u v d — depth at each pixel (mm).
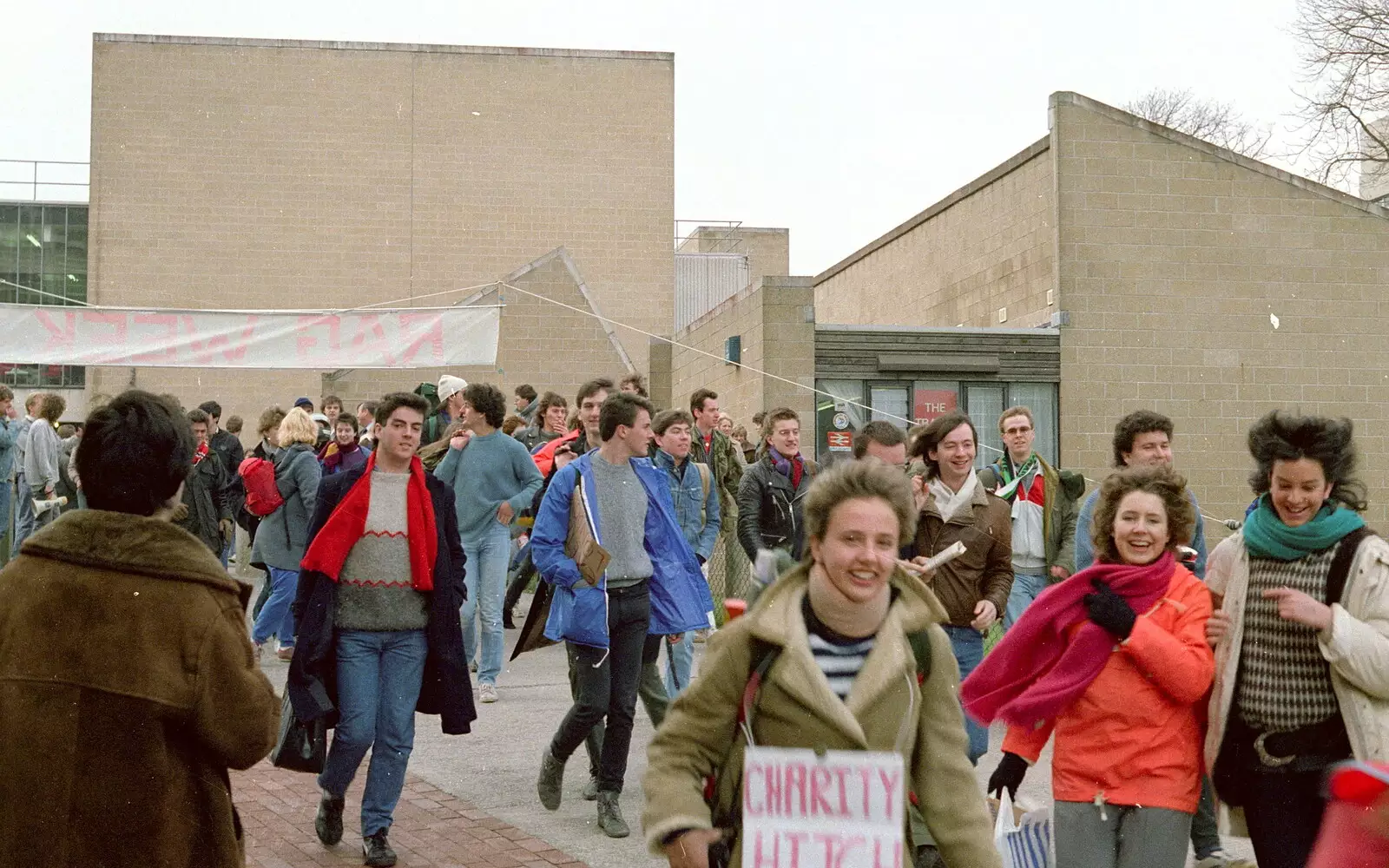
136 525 3219
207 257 32188
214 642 3174
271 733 3322
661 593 6789
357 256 32781
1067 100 20688
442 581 5855
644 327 33781
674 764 3018
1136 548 4340
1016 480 7887
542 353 21938
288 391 31438
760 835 2850
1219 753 4336
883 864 2811
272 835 6258
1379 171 31312
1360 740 4102
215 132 32375
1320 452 4262
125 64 32125
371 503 5805
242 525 12406
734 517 11109
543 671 11250
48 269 37688
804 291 19578
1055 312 20500
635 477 6707
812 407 19547
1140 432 6301
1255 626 4328
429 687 5918
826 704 2871
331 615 5684
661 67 34125
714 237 40531
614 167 33875
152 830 3080
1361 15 28953
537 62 33719
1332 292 20984
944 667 3049
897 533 2939
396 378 22547
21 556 3197
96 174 31906
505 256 33375
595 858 5941
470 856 5941
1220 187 20859
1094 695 4211
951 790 3014
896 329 19953
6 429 15109
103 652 3088
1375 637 4062
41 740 3041
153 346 13883
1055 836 4293
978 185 23406
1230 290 20828
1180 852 4176
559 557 6332
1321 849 1991
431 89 33312
